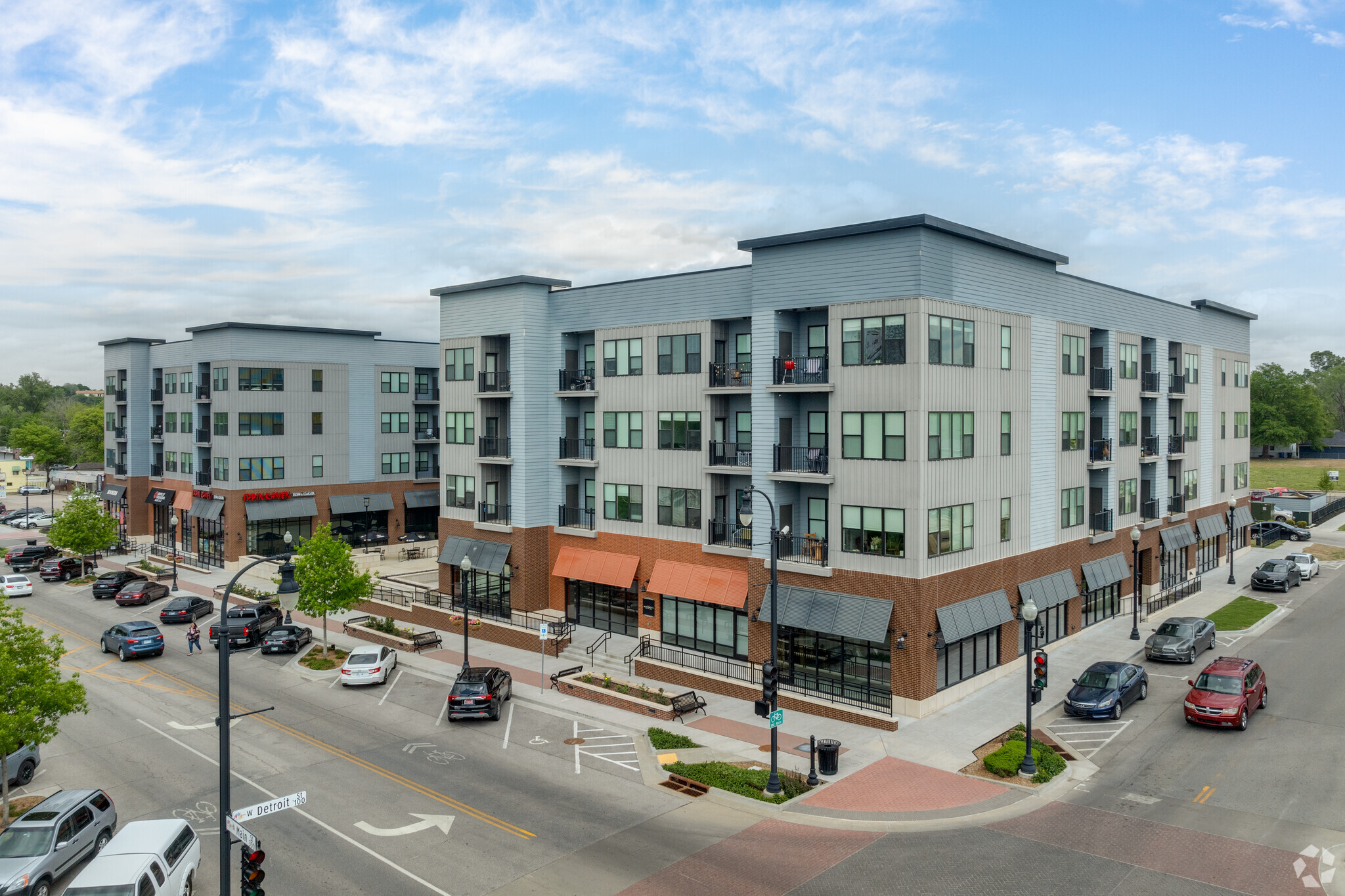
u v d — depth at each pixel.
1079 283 39.59
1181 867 18.81
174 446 69.81
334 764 25.88
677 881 18.56
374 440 69.06
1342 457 156.50
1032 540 35.84
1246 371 62.06
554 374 43.47
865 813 21.95
